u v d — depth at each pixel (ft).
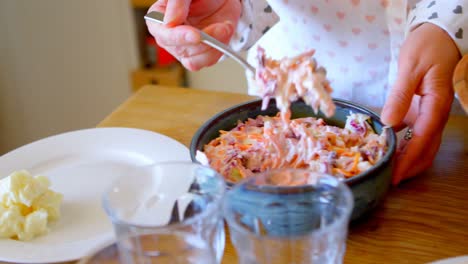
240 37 3.42
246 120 2.69
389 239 2.23
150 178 2.06
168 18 2.51
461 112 3.08
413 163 2.47
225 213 1.81
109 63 5.97
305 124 2.62
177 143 2.85
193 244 1.87
